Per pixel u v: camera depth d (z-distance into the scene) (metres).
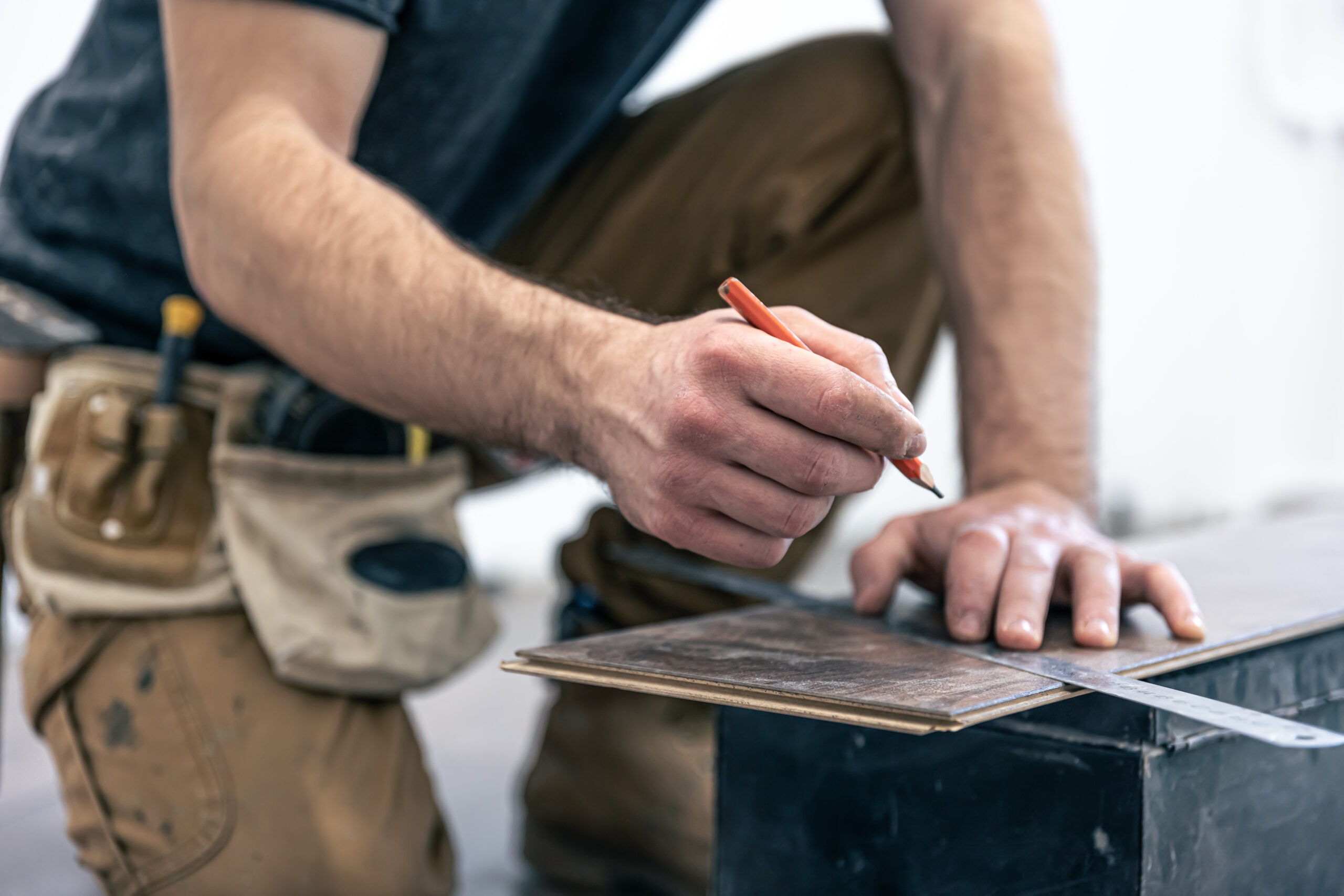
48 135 0.94
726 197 1.05
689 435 0.49
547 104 1.01
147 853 0.80
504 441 0.60
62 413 0.84
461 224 1.06
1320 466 2.61
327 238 0.61
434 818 0.89
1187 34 2.37
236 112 0.67
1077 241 0.82
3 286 0.90
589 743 0.99
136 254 0.89
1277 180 2.50
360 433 0.92
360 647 0.84
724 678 0.49
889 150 1.04
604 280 1.09
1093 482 0.79
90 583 0.81
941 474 2.24
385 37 0.76
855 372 0.51
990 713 0.43
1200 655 0.53
